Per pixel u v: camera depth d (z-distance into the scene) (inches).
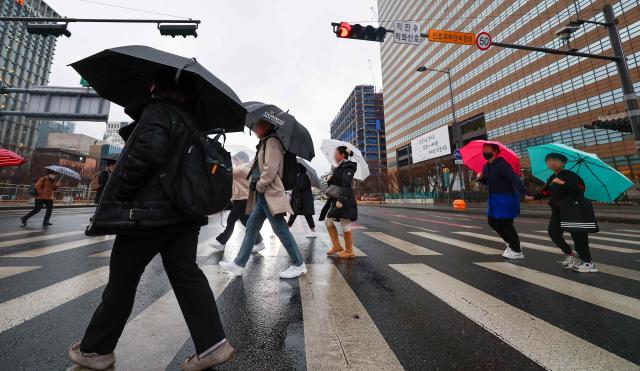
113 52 65.8
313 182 261.1
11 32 2386.8
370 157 4596.5
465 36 320.2
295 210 142.1
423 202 1624.0
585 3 1264.8
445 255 186.2
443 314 92.1
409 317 89.7
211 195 62.6
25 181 1582.2
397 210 944.9
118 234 59.5
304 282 125.6
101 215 55.4
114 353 65.9
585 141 1263.5
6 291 107.7
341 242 240.1
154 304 97.8
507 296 108.8
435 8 2314.2
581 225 142.3
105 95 78.2
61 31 302.5
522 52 1568.7
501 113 1699.1
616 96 1161.4
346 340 74.5
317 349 69.6
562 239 157.1
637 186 991.0
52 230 278.4
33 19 300.2
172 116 60.9
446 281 127.8
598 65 1222.9
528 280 129.5
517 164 188.5
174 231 60.9
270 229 344.5
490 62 1785.2
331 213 179.9
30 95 478.0
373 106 4758.9
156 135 56.8
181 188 58.6
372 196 2559.1
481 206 1143.0
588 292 113.4
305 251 199.8
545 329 81.7
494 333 79.3
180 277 62.9
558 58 1384.1
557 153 156.2
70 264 149.2
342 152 182.9
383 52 3351.4
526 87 1545.3
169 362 63.8
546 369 62.4
